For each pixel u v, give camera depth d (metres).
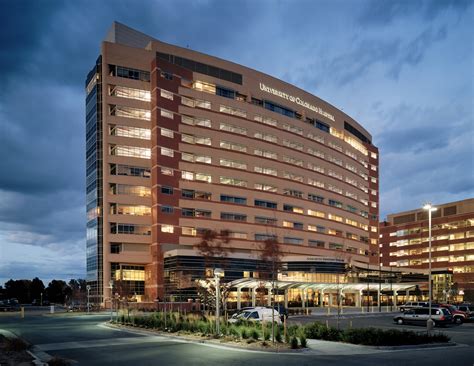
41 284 167.00
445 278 124.94
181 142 94.69
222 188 99.00
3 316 67.00
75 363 20.02
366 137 154.25
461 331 38.28
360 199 141.00
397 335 26.08
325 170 125.19
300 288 83.06
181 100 96.31
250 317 36.22
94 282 88.44
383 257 163.00
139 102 92.19
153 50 95.31
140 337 31.44
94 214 89.94
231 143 102.50
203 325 31.48
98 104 90.62
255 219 103.44
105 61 90.94
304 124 120.38
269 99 112.38
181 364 19.12
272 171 109.12
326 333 28.14
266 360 20.14
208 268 66.88
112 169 88.75
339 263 96.38
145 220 89.81
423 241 150.38
